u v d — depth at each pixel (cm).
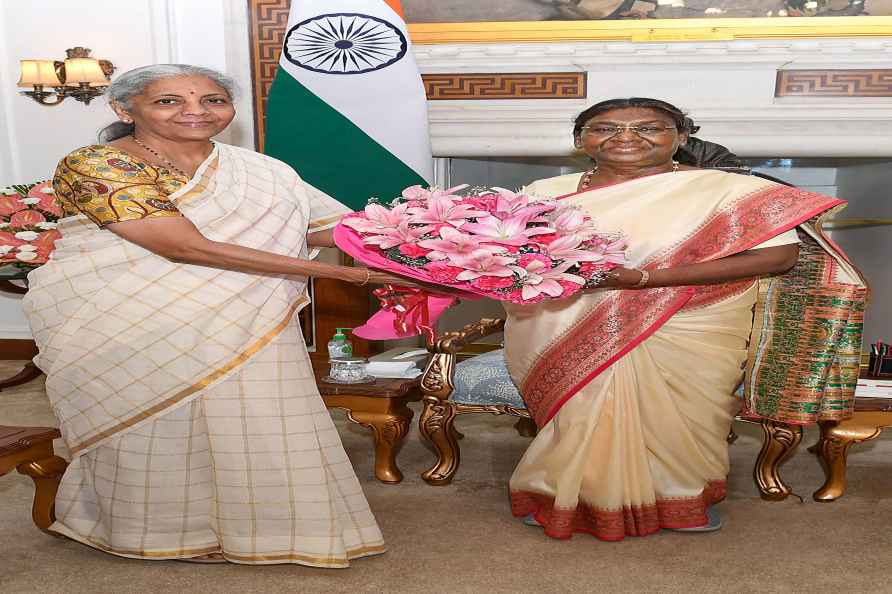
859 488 341
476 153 545
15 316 618
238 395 248
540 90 533
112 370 245
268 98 445
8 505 318
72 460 267
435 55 534
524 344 294
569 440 279
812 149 519
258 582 248
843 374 312
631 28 516
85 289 245
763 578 251
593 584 247
